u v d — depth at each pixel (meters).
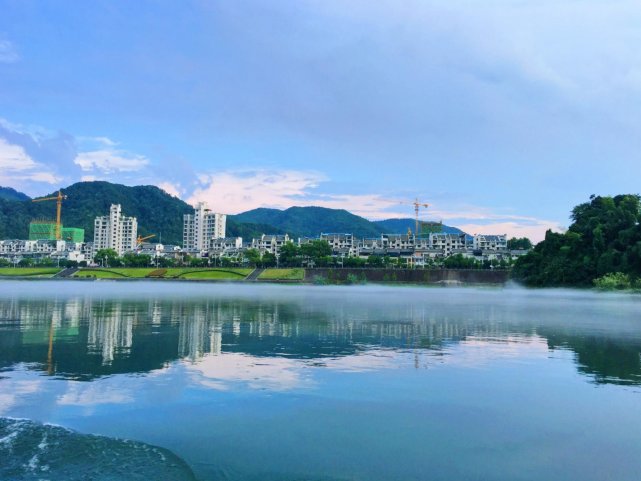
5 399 19.66
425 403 19.48
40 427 16.72
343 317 50.97
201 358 27.80
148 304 68.31
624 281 118.88
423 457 14.50
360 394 20.61
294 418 17.72
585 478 13.26
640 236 126.00
